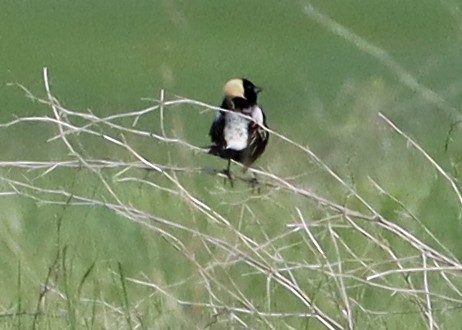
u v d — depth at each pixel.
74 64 50.41
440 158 22.75
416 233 17.09
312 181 17.52
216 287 14.61
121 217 17.72
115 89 47.31
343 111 31.14
